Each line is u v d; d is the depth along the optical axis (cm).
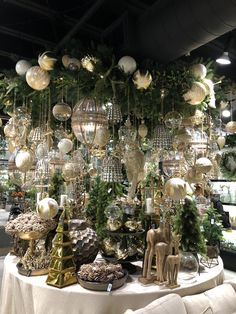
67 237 218
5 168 483
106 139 201
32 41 337
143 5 278
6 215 798
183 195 212
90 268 208
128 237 246
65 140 261
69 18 307
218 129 300
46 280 212
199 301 207
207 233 290
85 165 295
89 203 303
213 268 255
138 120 297
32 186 289
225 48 283
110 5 286
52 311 201
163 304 188
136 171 228
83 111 185
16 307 228
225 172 475
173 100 237
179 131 234
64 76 214
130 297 197
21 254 268
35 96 261
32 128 299
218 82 261
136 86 217
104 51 220
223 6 184
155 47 233
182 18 206
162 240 220
